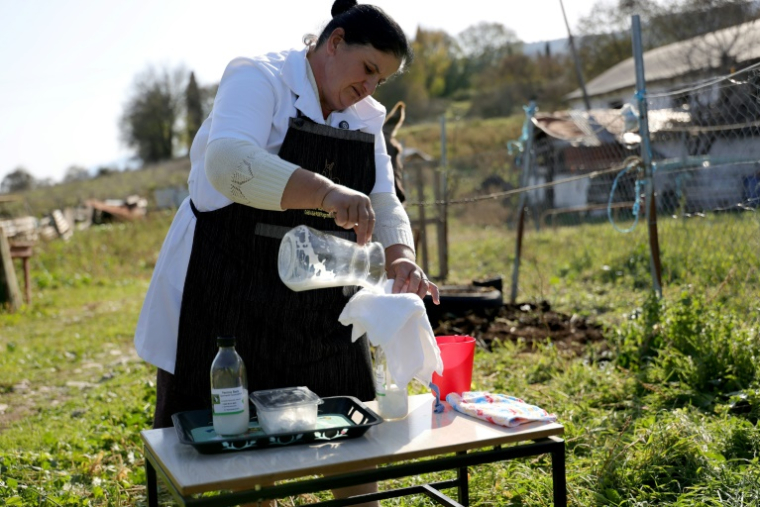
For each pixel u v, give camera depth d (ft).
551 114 42.47
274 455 6.13
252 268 7.58
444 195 33.35
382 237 8.07
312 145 7.51
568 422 12.49
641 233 30.27
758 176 21.79
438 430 6.72
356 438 6.54
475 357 17.83
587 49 132.57
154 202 96.58
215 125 7.10
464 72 220.64
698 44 83.76
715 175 24.32
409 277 7.42
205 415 7.06
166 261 7.75
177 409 7.78
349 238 7.89
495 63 212.84
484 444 6.47
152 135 206.08
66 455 13.78
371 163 7.98
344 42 7.23
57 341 26.94
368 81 7.38
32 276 43.27
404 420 7.07
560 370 16.19
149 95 206.18
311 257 6.71
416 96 182.60
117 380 20.34
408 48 7.39
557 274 29.96
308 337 7.76
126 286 42.14
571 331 19.65
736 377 13.67
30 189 164.55
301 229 6.75
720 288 16.43
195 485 5.55
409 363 6.79
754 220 18.56
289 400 6.60
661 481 10.43
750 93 17.51
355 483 6.04
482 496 10.43
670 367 14.56
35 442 15.01
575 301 24.16
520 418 6.81
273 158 6.72
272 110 7.37
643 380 14.38
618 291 24.99
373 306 6.85
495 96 177.88
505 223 52.39
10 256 34.53
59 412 17.79
